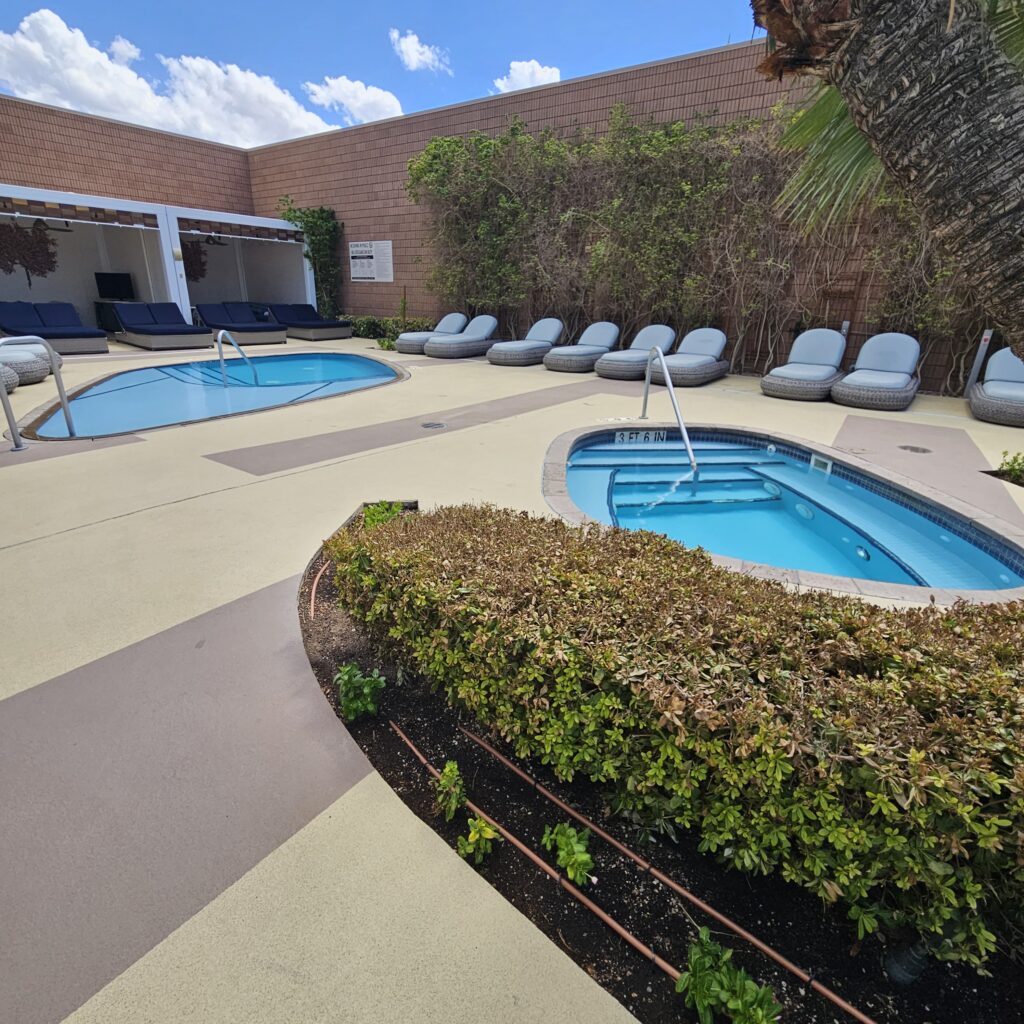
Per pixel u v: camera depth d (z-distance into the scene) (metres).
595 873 1.41
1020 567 3.23
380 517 2.88
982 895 1.06
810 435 5.69
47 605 2.52
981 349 7.45
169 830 1.48
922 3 1.25
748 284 9.26
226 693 1.98
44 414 6.32
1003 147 1.27
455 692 1.71
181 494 3.84
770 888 1.37
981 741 1.12
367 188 14.00
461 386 8.21
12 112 12.02
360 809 1.56
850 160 1.85
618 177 9.91
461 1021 1.11
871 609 1.69
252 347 12.53
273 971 1.18
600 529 2.36
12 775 1.64
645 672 1.32
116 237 14.42
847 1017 1.13
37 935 1.24
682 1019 1.12
